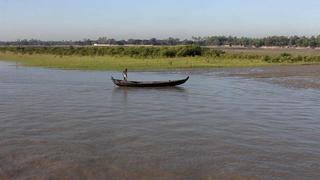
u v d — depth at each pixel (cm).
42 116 2709
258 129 2366
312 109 3027
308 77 5472
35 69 6738
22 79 5131
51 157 1795
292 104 3259
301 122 2564
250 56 9212
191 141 2092
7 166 1675
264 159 1800
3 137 2133
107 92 3994
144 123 2516
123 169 1661
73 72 6191
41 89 4166
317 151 1927
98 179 1559
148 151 1906
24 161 1738
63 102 3325
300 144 2045
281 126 2448
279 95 3794
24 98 3525
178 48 9844
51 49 12388
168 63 7775
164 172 1633
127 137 2161
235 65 7650
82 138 2131
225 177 1588
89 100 3456
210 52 9838
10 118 2627
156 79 5347
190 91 4088
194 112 2900
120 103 3303
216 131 2312
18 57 10294
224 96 3731
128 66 7194
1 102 3288
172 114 2817
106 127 2394
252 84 4716
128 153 1872
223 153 1884
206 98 3606
